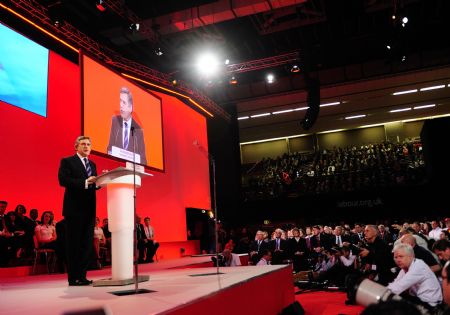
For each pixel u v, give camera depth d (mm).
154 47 13539
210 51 15297
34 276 7395
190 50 15422
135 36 13203
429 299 3881
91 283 4090
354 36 15930
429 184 17531
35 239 9211
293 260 12953
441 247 4090
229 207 18406
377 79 19219
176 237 14867
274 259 11398
